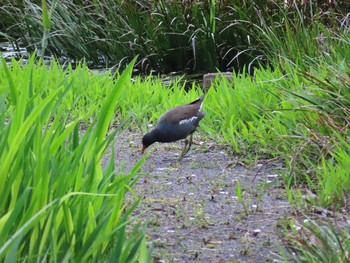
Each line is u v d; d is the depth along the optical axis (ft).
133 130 43.96
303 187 33.37
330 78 41.11
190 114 38.65
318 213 29.73
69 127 21.61
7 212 20.88
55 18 72.33
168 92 51.13
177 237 27.61
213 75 52.21
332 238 25.22
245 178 35.06
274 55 55.77
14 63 54.34
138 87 50.37
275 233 27.99
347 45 47.75
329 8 57.00
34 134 21.79
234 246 26.84
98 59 71.92
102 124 22.70
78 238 21.01
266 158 37.68
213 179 35.04
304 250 24.71
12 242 18.13
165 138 38.60
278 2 61.87
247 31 61.62
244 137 39.73
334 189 31.12
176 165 37.35
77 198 21.68
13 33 78.02
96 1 70.85
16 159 20.54
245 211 30.14
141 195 32.63
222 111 44.01
